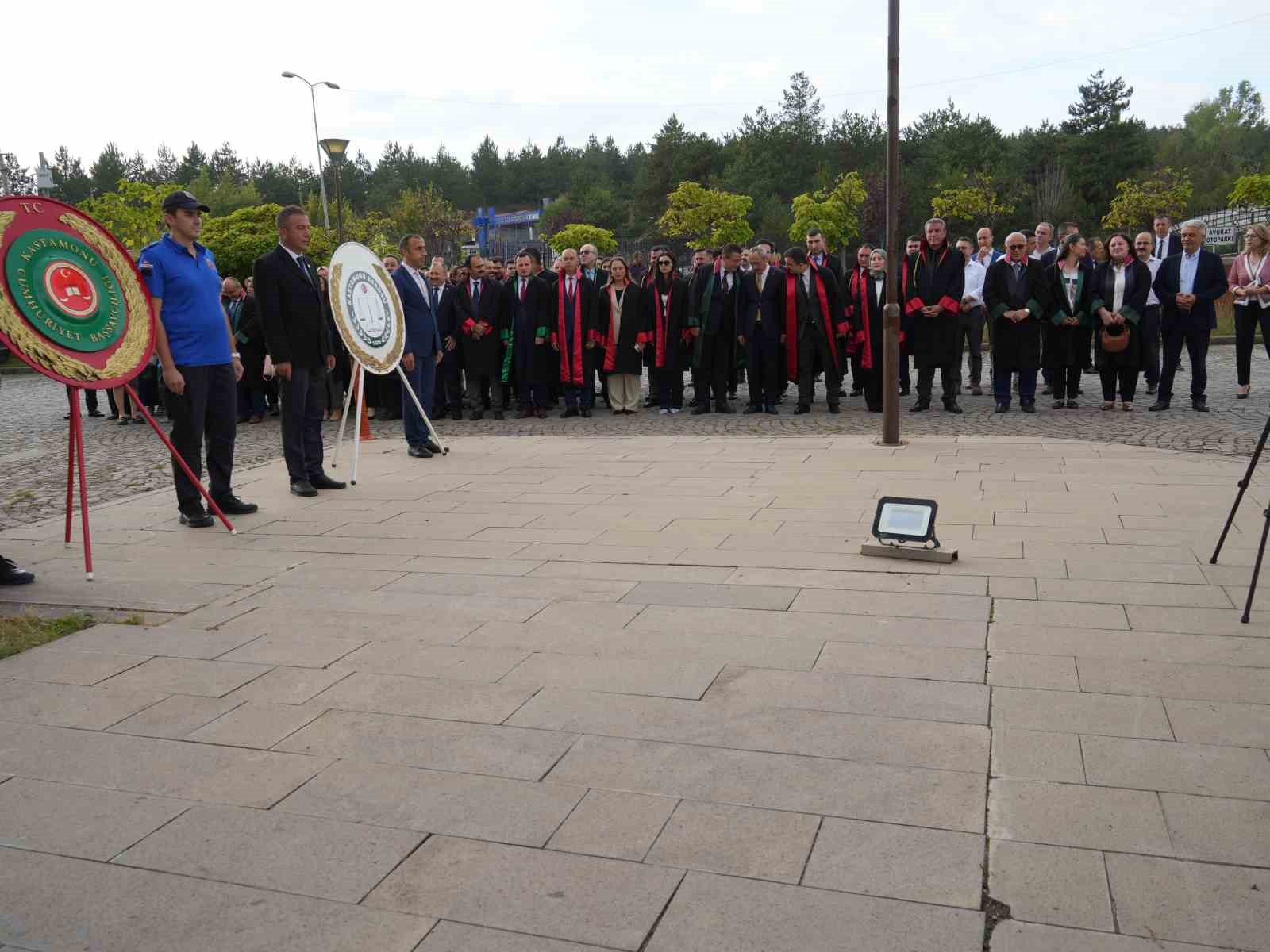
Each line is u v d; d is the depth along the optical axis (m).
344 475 8.98
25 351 5.55
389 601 5.25
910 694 3.82
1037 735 3.46
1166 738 3.40
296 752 3.56
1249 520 6.08
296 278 7.93
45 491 9.04
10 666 4.45
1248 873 2.66
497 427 12.32
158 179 115.25
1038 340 11.30
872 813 3.02
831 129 89.75
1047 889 2.62
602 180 113.38
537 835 2.97
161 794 3.30
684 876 2.74
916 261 11.41
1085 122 68.81
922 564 5.46
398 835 3.00
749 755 3.40
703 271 12.27
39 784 3.39
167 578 5.82
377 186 120.94
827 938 2.47
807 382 12.01
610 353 12.77
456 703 3.92
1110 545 5.66
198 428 7.15
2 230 5.57
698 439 10.19
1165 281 10.88
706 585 5.26
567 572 5.63
